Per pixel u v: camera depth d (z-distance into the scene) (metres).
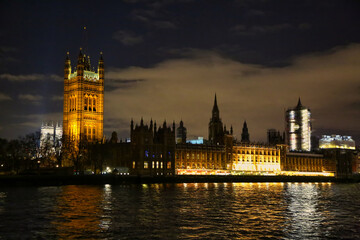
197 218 90.50
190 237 72.06
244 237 72.44
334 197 149.75
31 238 70.69
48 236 72.00
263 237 72.62
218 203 119.75
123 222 84.56
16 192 150.88
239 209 106.56
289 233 75.88
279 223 85.50
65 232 74.88
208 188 193.12
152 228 78.81
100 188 182.12
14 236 71.94
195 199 130.75
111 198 130.00
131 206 109.38
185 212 99.38
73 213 95.62
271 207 112.38
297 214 99.12
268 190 185.50
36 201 118.62
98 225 81.12
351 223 86.50
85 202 117.06
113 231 75.94
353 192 181.75
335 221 89.00
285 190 188.88
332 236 73.94
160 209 104.25
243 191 174.00
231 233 75.25
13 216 90.81
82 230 76.56
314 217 94.50
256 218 91.56
